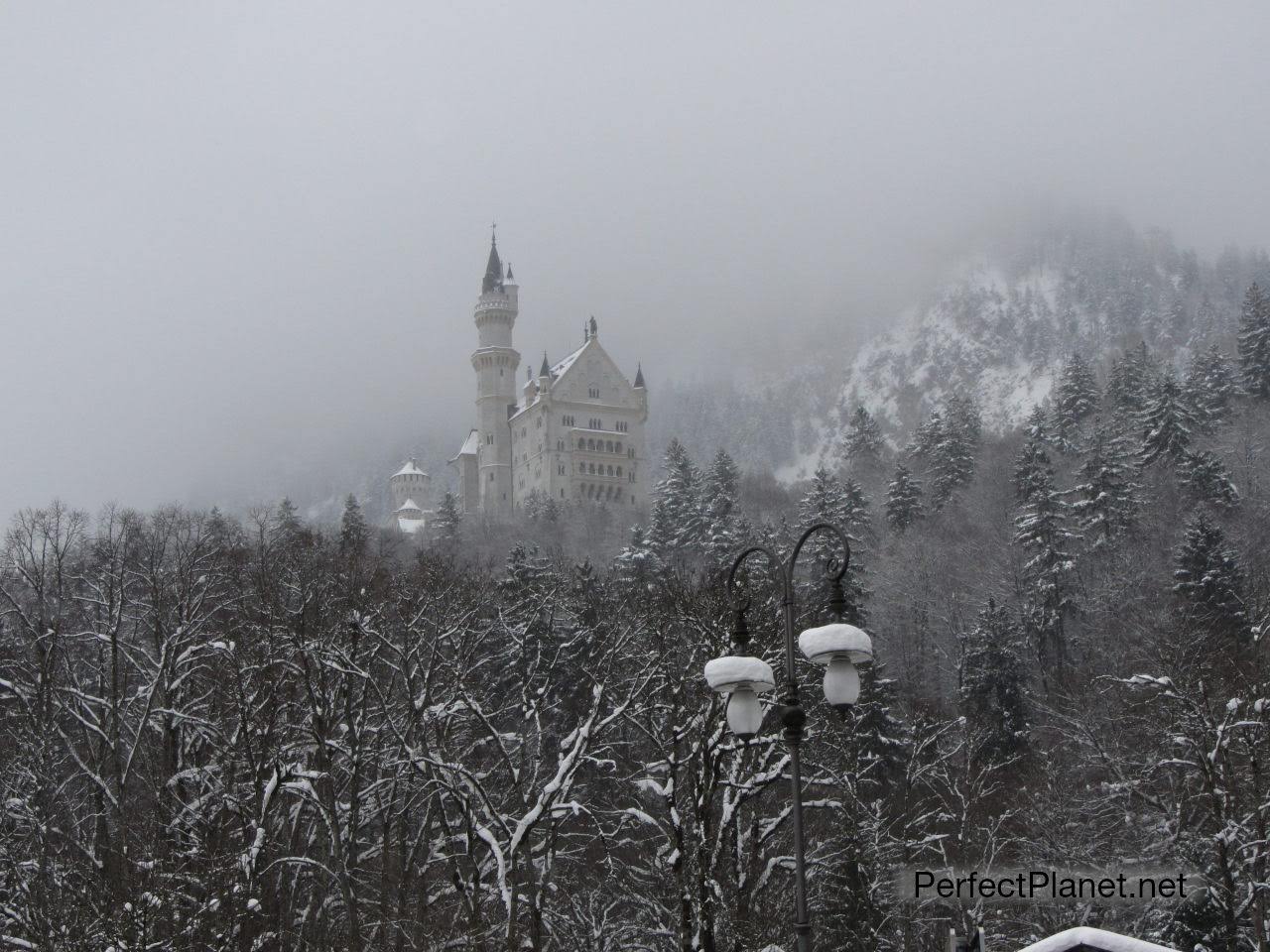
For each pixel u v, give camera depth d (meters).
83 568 59.38
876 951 38.41
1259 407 124.94
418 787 39.97
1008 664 66.69
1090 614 83.69
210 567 54.75
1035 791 51.53
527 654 51.31
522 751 40.69
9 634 53.94
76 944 30.75
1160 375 137.38
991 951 41.75
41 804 38.94
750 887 35.00
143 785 46.00
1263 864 36.81
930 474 136.75
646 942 38.94
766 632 41.66
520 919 37.84
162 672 41.41
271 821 39.47
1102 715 56.41
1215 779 38.44
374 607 48.66
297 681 45.03
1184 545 74.62
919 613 92.94
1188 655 51.12
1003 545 104.12
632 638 45.69
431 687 42.38
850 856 38.59
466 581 59.97
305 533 78.56
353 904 34.62
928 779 51.72
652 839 40.53
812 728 40.38
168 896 32.59
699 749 34.00
